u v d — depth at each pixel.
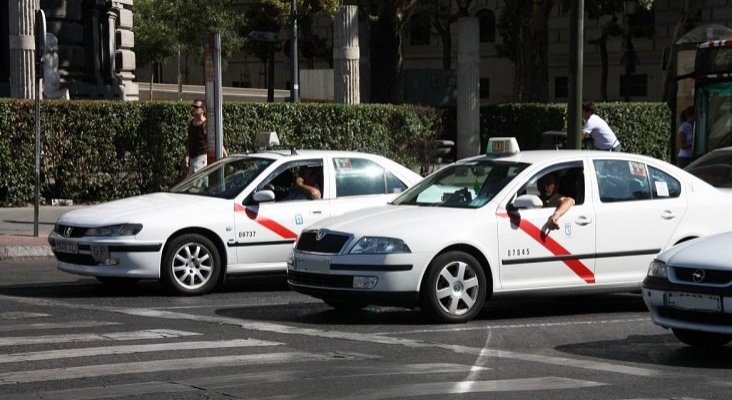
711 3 53.56
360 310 12.03
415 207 11.67
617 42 60.06
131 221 12.84
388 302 10.84
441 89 35.22
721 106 21.83
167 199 13.61
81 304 12.39
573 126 17.92
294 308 12.18
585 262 11.61
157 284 14.26
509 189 11.44
